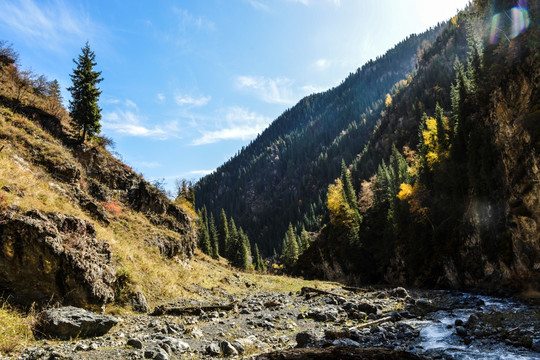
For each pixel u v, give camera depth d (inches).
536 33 1316.4
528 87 1178.6
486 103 1489.9
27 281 451.2
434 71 4911.4
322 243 3026.6
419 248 1776.6
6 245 442.6
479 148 1381.6
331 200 2886.3
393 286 1759.4
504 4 1985.7
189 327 508.4
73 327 406.0
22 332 374.0
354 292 1175.6
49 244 479.8
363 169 4613.7
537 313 671.1
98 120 1250.0
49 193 754.2
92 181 1117.7
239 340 450.3
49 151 973.2
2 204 487.8
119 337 425.7
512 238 1114.1
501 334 490.9
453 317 656.4
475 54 2187.5
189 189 2277.3
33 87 1342.3
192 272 1124.5
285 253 4148.6
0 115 976.3
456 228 1526.8
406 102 5032.0
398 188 2498.8
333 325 599.8
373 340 478.0
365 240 2591.0
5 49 1310.3
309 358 316.2
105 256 609.3
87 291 506.3
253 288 1295.5
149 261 887.7
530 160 1045.8
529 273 1028.5
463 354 400.2
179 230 1311.5
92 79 1242.6
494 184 1259.2
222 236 4458.7
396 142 4382.4
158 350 366.3
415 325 583.5
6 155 798.5
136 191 1280.8
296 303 857.5
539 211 988.6
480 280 1283.2
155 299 721.6
